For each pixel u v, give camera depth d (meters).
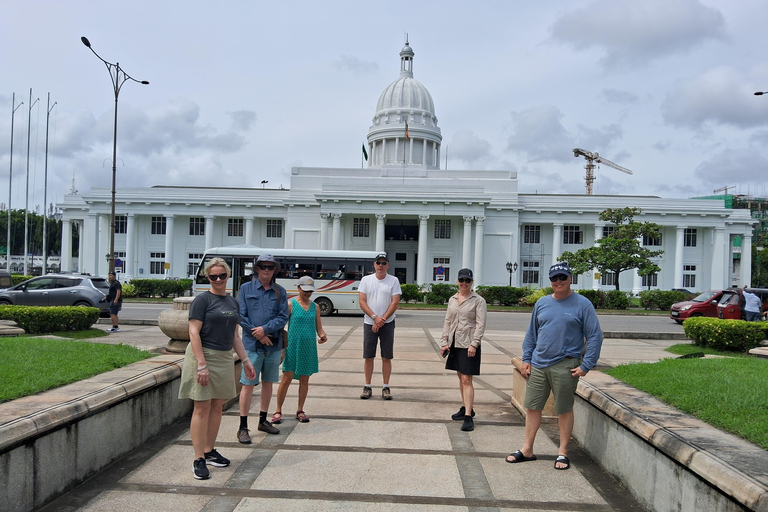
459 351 7.55
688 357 9.46
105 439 5.77
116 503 4.91
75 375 6.46
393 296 9.12
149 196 57.03
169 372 7.23
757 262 96.81
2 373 6.22
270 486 5.35
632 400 5.97
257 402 8.83
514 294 39.16
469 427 7.30
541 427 7.64
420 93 72.50
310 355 7.54
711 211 56.41
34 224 102.50
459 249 55.31
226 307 5.79
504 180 56.44
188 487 5.30
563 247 57.91
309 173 59.00
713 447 4.33
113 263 32.25
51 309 16.33
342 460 6.11
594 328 5.92
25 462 4.55
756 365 7.88
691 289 58.22
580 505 5.05
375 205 52.28
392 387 10.09
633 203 56.84
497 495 5.23
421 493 5.24
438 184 56.12
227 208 57.53
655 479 4.81
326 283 27.64
